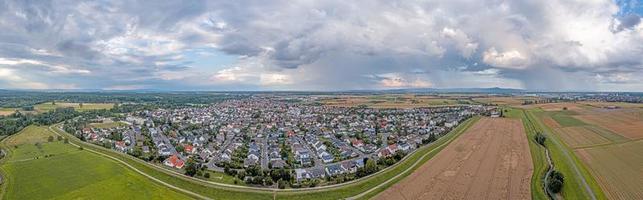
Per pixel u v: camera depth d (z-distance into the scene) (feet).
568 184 389.39
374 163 492.13
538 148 564.30
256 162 544.21
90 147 636.48
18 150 594.65
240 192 404.16
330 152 614.75
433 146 609.42
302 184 430.61
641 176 417.49
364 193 386.93
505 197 355.15
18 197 378.32
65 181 423.64
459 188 381.60
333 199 379.35
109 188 402.93
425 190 379.55
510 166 458.50
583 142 608.60
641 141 601.21
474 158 501.15
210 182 439.22
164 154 603.26
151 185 422.82
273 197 388.57
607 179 406.82
